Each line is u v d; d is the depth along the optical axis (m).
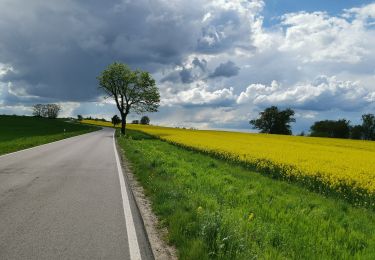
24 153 23.72
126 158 22.06
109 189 11.61
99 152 25.62
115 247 6.29
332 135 136.75
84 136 52.50
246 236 6.48
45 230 7.09
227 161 22.88
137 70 65.56
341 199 13.38
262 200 10.90
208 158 24.30
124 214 8.49
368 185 14.14
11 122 97.69
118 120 110.12
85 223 7.66
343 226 8.84
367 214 10.82
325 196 13.80
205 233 6.37
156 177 13.62
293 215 9.04
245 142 40.03
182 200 9.45
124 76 63.66
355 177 16.09
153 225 7.75
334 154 28.72
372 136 133.25
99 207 9.11
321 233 7.80
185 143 35.62
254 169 19.64
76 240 6.56
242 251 5.83
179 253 5.98
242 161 21.64
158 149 30.11
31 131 65.06
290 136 73.00
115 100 65.06
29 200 9.73
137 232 7.17
